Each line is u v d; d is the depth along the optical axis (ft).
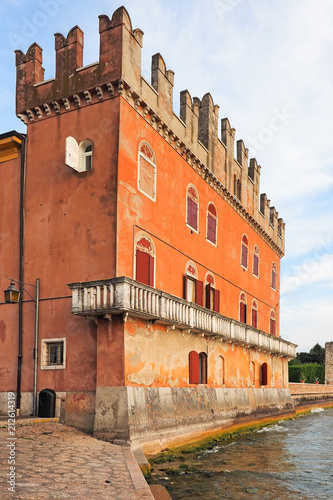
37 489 28.25
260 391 100.37
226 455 61.05
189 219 75.97
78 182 59.67
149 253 62.59
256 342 95.35
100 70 59.31
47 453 39.04
